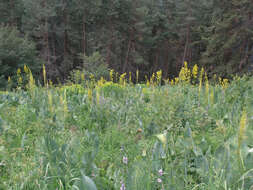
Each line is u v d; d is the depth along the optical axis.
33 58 22.19
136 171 1.90
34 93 4.53
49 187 1.96
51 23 30.83
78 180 1.95
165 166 2.19
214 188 1.78
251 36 20.78
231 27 22.03
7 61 20.08
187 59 36.78
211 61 23.14
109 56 29.48
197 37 34.53
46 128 3.06
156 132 3.13
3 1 29.84
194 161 2.31
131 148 2.80
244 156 2.09
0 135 2.96
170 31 36.47
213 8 29.91
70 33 31.23
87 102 4.90
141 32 32.84
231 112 3.79
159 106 3.64
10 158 2.33
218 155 2.20
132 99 5.16
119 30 32.38
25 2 28.55
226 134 2.91
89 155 2.18
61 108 3.59
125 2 30.20
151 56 40.28
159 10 39.38
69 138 2.95
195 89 5.83
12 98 5.71
